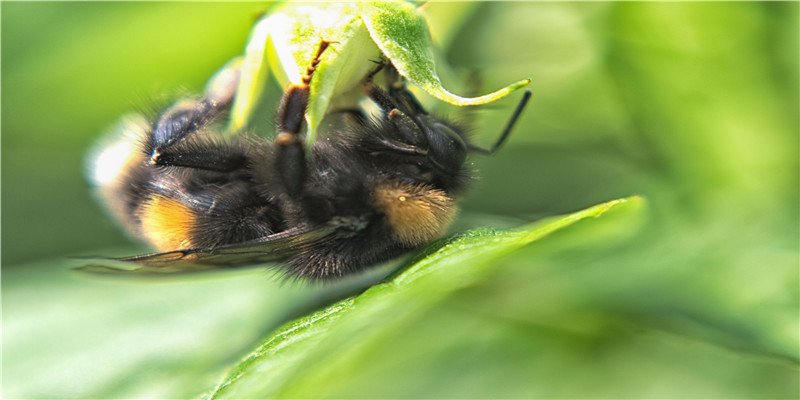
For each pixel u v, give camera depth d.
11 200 0.11
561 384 0.10
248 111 0.08
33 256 0.11
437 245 0.08
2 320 0.10
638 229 0.09
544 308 0.09
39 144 0.11
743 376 0.10
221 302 0.10
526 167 0.10
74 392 0.10
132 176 0.09
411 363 0.09
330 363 0.08
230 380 0.08
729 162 0.09
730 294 0.09
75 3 0.10
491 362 0.10
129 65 0.10
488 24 0.10
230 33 0.10
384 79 0.08
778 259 0.09
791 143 0.09
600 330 0.09
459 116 0.09
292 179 0.08
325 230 0.09
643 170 0.10
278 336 0.08
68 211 0.11
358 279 0.09
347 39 0.08
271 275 0.09
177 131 0.09
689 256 0.09
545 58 0.10
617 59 0.10
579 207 0.10
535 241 0.08
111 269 0.08
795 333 0.09
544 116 0.10
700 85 0.09
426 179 0.09
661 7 0.09
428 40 0.08
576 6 0.10
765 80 0.09
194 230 0.09
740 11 0.09
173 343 0.10
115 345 0.10
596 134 0.10
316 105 0.08
